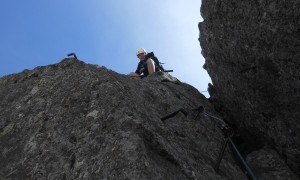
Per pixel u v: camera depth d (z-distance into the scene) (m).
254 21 5.48
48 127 4.86
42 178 4.19
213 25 6.63
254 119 6.52
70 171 4.18
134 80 6.74
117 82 5.47
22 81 6.16
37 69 6.29
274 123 6.04
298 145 5.62
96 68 5.82
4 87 6.24
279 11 4.97
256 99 6.20
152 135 4.43
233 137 6.76
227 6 5.99
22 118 5.24
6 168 4.49
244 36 5.83
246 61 6.07
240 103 6.77
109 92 5.05
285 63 5.28
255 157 6.25
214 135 6.38
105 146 4.27
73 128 4.71
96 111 4.80
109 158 4.09
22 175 4.30
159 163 4.23
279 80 5.57
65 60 6.15
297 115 5.47
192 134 5.84
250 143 6.91
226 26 6.22
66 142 4.55
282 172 5.82
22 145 4.75
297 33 4.87
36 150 4.57
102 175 3.95
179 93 7.51
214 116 6.98
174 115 5.59
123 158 4.02
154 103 6.20
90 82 5.33
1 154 4.77
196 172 4.52
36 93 5.64
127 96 5.12
